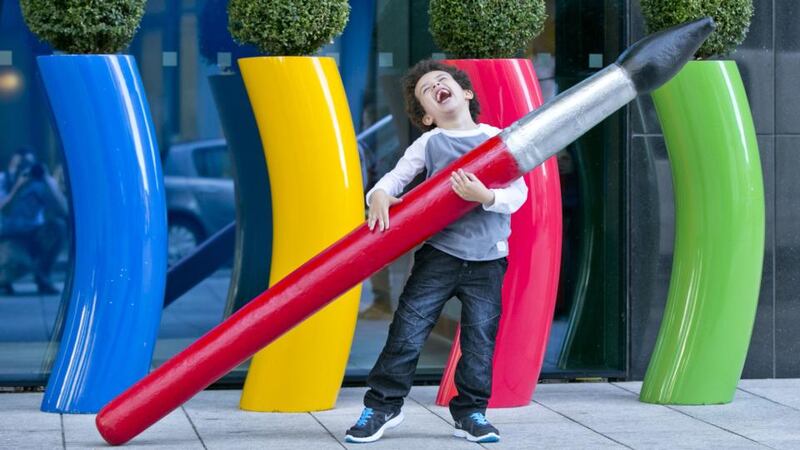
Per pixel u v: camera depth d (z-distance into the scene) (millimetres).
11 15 7004
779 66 7320
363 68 7246
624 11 7234
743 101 6582
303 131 6219
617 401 6707
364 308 7305
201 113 7156
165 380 5457
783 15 7312
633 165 7250
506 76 6402
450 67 5758
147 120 6328
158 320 6395
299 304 5402
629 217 7270
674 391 6598
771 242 7355
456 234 5566
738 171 6539
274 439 5699
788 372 7383
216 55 7156
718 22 6477
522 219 6434
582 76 7316
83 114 6207
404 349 5605
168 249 7148
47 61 6203
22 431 5852
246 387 6438
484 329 5641
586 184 7348
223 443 5609
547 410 6438
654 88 5520
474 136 5680
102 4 6164
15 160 7039
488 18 6371
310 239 6250
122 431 5484
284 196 6289
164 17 7109
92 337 6285
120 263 6270
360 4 7230
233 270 7223
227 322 5449
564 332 7418
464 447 5527
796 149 7348
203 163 7172
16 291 7074
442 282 5598
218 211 7195
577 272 7398
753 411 6430
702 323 6586
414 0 7273
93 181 6254
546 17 7055
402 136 7289
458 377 5672
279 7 6184
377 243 5391
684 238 6660
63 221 7098
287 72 6199
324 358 6348
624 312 7320
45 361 7105
